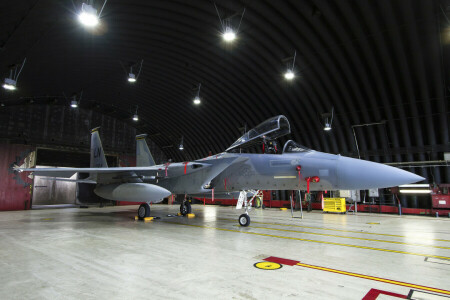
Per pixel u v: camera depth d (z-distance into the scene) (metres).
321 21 9.38
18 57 11.47
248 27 10.25
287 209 16.77
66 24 10.03
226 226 8.62
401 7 8.27
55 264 4.10
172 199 23.02
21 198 16.56
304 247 5.45
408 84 10.75
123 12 9.74
